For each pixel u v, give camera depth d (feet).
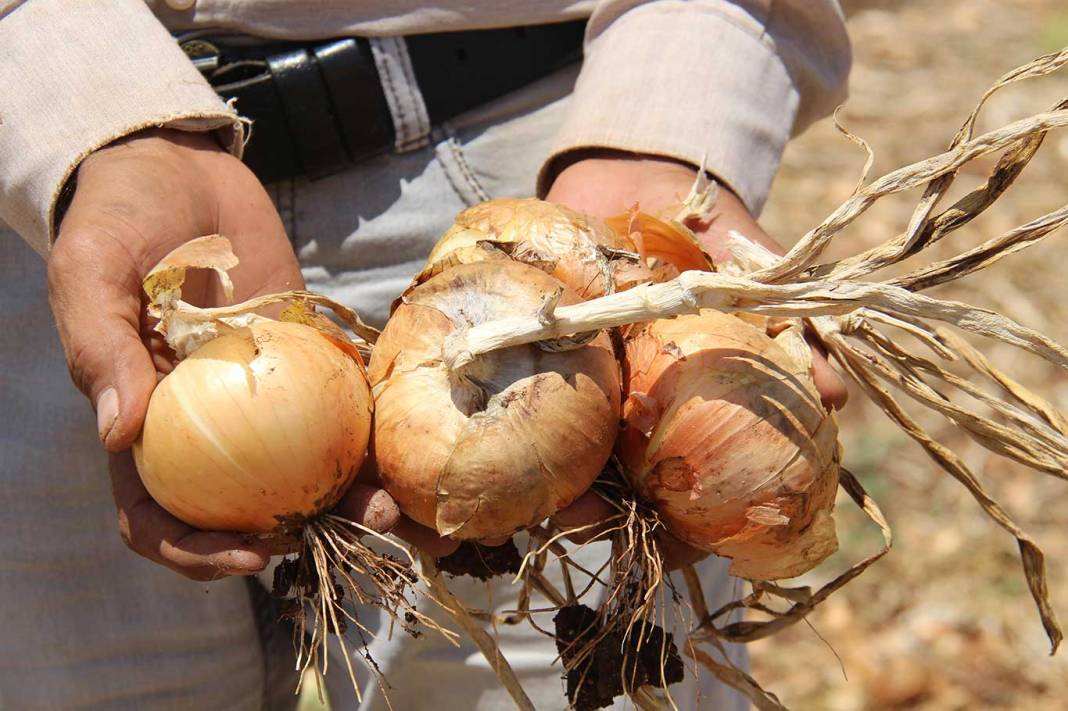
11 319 2.67
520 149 2.73
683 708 2.83
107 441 2.10
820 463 2.12
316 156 2.63
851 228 6.19
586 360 2.10
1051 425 2.33
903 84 7.41
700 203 2.49
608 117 2.59
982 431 2.34
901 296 2.11
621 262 2.25
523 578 2.40
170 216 2.27
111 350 2.12
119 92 2.35
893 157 6.72
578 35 2.75
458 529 2.08
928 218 2.22
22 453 2.70
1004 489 4.64
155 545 2.15
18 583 2.77
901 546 4.46
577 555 2.77
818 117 2.91
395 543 2.16
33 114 2.34
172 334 2.15
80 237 2.19
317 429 2.06
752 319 2.26
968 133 2.23
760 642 4.25
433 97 2.66
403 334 2.14
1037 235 2.20
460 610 2.35
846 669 4.09
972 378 5.02
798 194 6.49
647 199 2.56
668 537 2.24
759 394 2.11
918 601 4.28
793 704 4.01
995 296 5.51
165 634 2.87
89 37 2.38
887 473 4.71
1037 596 2.37
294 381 2.07
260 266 2.40
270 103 2.57
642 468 2.14
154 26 2.42
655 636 2.24
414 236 2.73
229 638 2.95
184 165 2.35
